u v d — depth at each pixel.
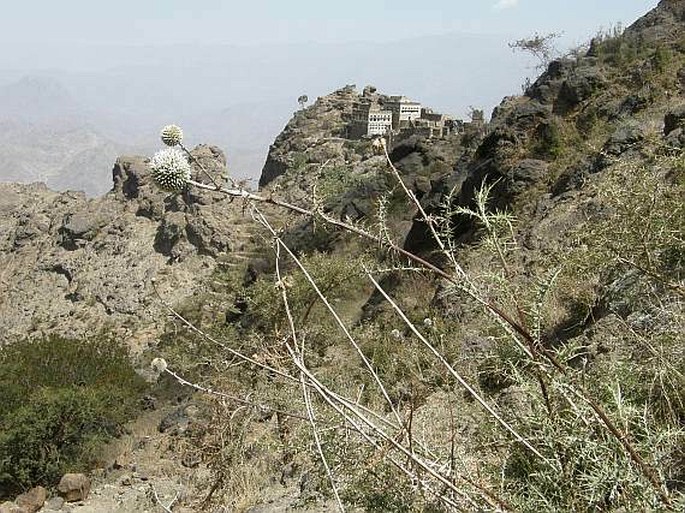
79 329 73.12
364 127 85.69
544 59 40.03
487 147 18.73
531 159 16.94
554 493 2.27
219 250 72.25
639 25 26.03
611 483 2.17
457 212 2.61
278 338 3.10
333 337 9.42
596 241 3.56
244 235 72.81
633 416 2.36
